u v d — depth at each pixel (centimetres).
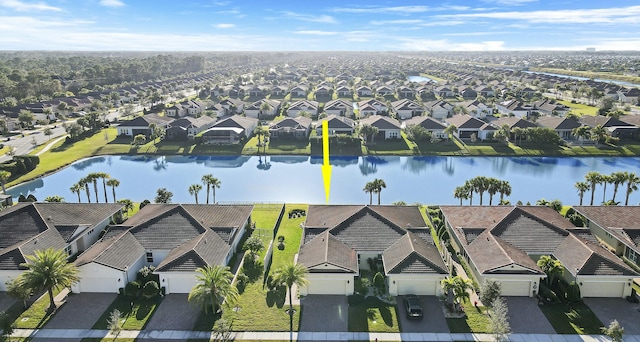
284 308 3872
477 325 3616
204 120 11738
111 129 11906
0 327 3378
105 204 5522
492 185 5659
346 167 9038
